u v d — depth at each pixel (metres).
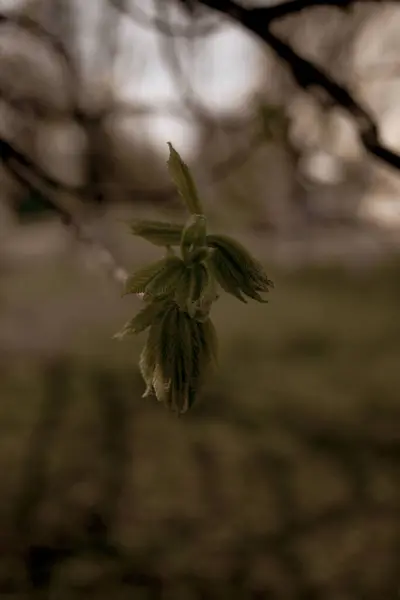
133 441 2.06
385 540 1.64
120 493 1.79
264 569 1.55
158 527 1.67
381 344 2.88
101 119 1.31
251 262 0.49
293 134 1.24
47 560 1.55
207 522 1.70
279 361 2.71
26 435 2.07
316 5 0.67
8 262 3.93
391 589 1.46
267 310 3.34
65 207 0.71
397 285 3.54
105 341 2.84
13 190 1.29
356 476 1.91
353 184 1.76
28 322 3.02
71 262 3.69
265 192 1.55
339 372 2.62
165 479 1.87
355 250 3.70
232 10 0.68
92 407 2.27
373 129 0.66
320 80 0.68
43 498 1.74
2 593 1.44
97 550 1.59
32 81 1.35
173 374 0.51
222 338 2.99
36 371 2.55
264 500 1.80
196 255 0.49
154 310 0.51
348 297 3.49
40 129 1.41
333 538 1.64
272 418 2.25
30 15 1.27
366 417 2.25
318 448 2.04
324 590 1.46
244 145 1.34
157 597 1.44
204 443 2.08
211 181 1.33
